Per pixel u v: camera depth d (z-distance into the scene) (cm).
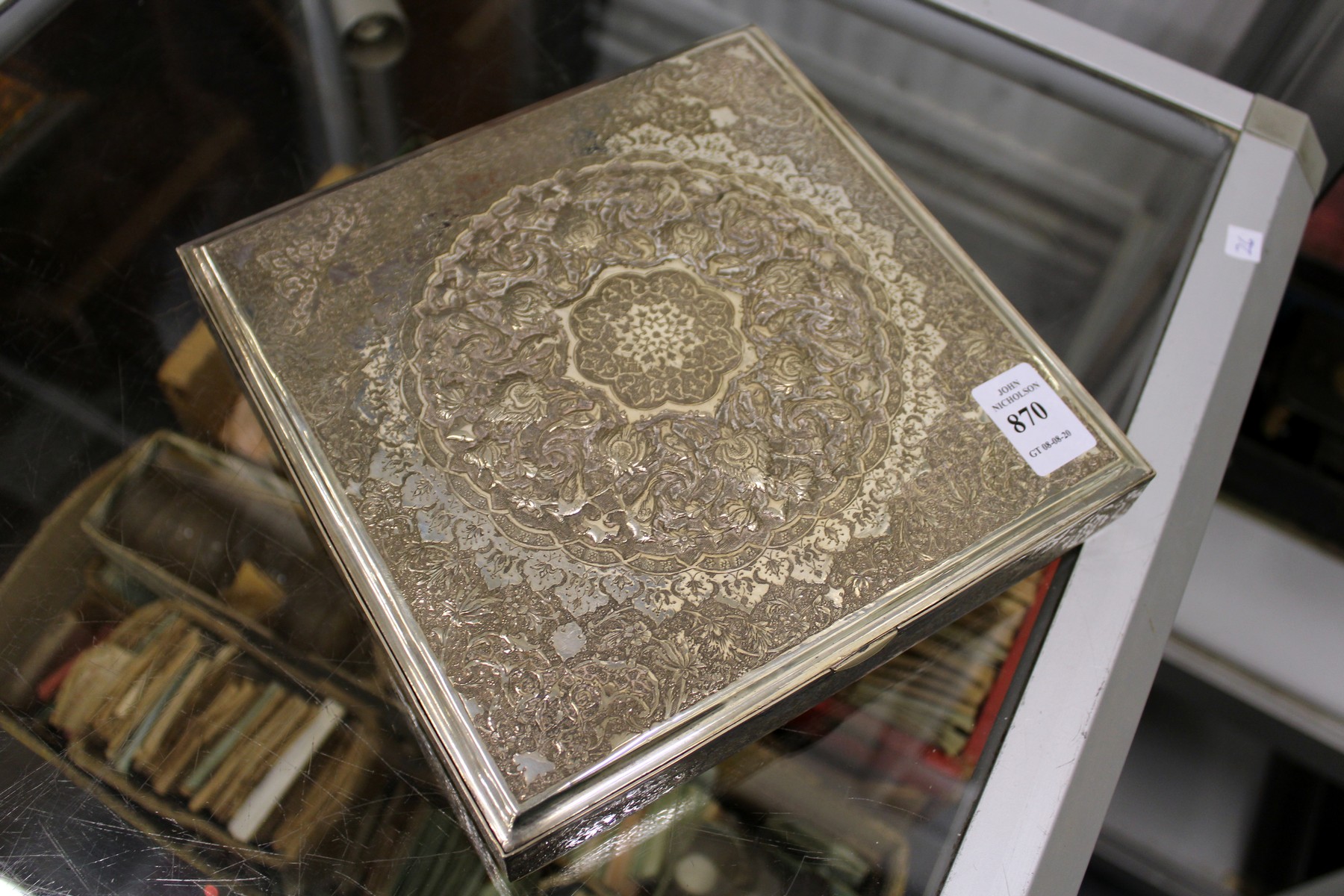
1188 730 135
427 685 60
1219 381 82
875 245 80
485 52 96
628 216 80
